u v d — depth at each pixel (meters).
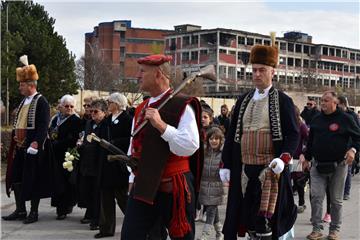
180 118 3.96
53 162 7.84
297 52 85.25
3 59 18.11
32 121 7.68
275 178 4.54
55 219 8.05
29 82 7.78
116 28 100.94
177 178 3.98
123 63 101.12
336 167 6.79
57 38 23.47
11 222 7.79
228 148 4.91
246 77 73.44
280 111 4.65
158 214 4.04
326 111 6.84
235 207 4.77
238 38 74.62
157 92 4.13
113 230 6.96
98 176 6.90
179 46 78.56
